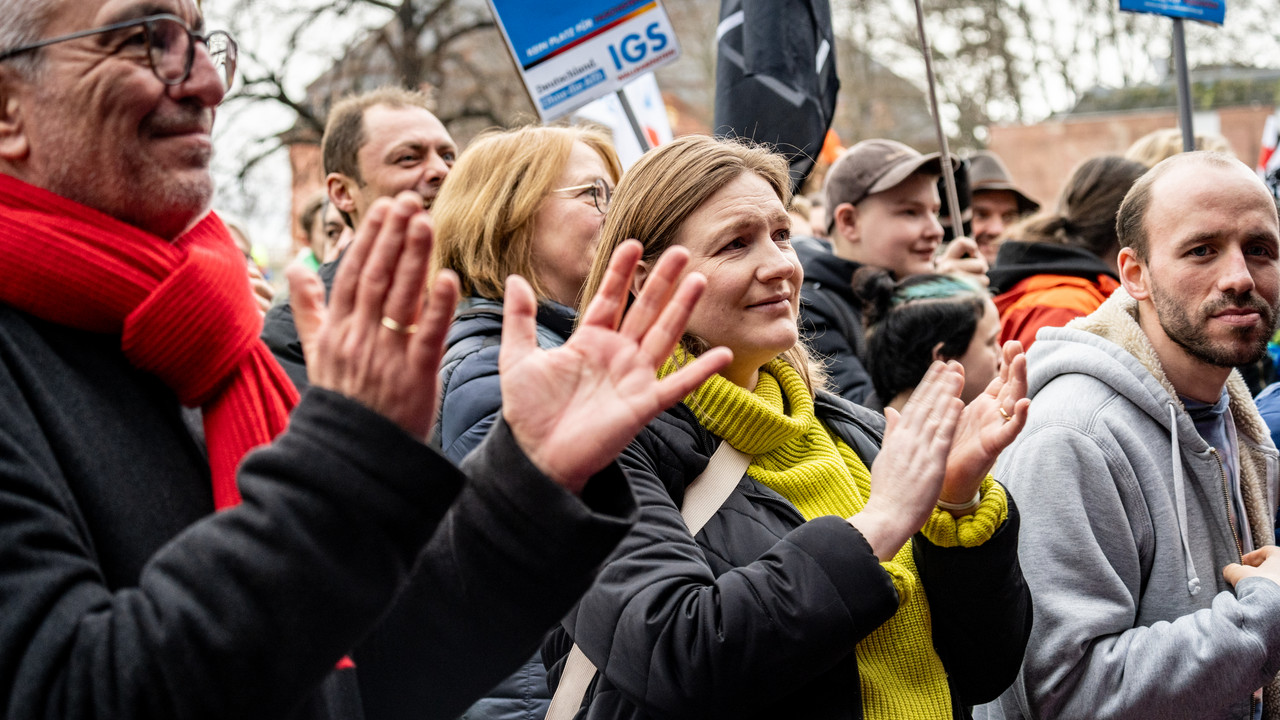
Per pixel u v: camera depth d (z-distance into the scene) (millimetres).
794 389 2055
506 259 2725
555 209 2732
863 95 23531
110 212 1238
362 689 1331
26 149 1218
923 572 1912
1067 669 2096
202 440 1289
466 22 15688
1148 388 2318
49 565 1017
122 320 1200
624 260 1222
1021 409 1815
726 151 1971
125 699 963
